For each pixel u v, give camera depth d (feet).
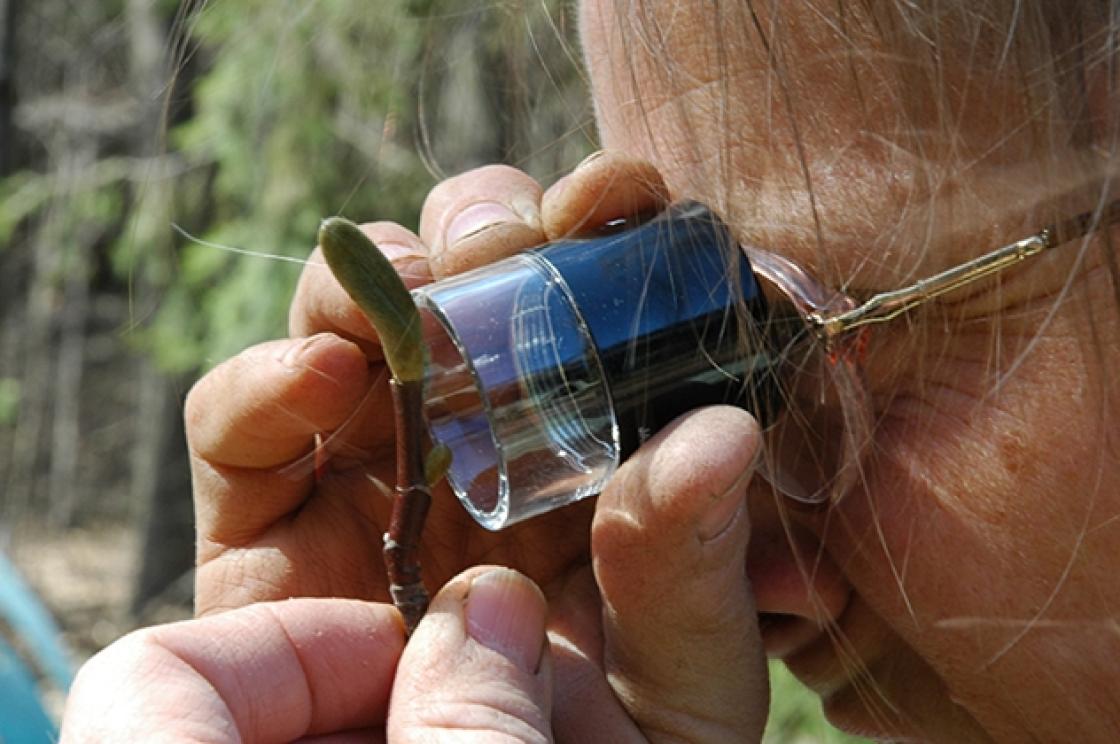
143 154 7.77
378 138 3.48
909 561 1.39
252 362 1.53
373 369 1.55
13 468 12.30
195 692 1.34
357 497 1.57
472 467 1.39
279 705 1.37
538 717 1.35
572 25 1.65
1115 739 1.37
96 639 9.20
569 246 1.39
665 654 1.40
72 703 1.35
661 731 1.41
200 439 1.56
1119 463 1.32
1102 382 1.31
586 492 1.39
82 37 9.87
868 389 1.38
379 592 1.57
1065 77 1.28
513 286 1.37
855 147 1.35
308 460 1.56
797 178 1.37
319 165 4.32
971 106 1.31
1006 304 1.33
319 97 4.06
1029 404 1.34
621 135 1.47
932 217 1.33
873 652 1.46
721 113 1.39
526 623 1.37
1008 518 1.35
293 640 1.38
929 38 1.31
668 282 1.36
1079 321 1.31
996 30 1.29
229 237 4.95
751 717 1.41
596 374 1.35
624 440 1.36
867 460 1.39
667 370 1.36
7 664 2.05
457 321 1.36
